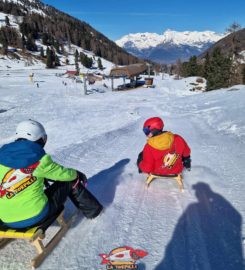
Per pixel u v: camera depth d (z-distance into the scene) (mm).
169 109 23125
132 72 61781
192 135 11219
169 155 4738
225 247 3379
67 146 8914
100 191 5086
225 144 8969
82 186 3807
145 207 4426
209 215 4133
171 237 3619
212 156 7438
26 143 3045
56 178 3236
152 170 4863
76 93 47062
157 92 53531
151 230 3785
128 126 14156
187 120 16188
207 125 13805
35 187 3086
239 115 14062
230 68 55562
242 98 20984
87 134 13422
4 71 94000
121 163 6965
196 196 4785
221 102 21328
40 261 3170
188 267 3078
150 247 3436
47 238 3617
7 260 3250
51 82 63844
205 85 63938
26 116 22766
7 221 3086
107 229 3816
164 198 4742
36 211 3088
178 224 3914
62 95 43094
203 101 24578
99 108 28594
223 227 3801
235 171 6062
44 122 19297
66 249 3418
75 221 3990
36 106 30297
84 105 32062
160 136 4652
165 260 3201
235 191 4949
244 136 9789
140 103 33562
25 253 3361
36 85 56438
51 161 3158
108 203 4578
